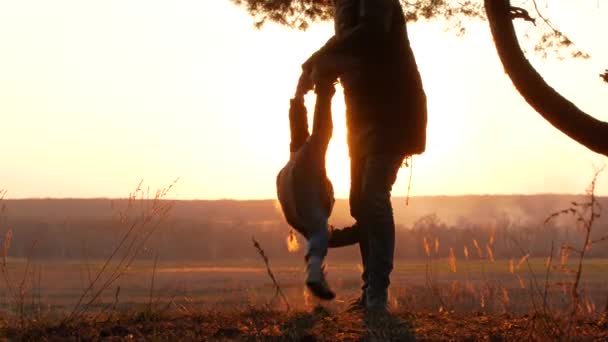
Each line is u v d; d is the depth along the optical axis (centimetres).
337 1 688
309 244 583
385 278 672
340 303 777
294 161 590
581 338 609
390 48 666
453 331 657
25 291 741
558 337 593
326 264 608
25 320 727
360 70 665
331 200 595
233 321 716
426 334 648
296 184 585
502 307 742
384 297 673
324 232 585
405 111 670
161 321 737
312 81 627
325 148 595
